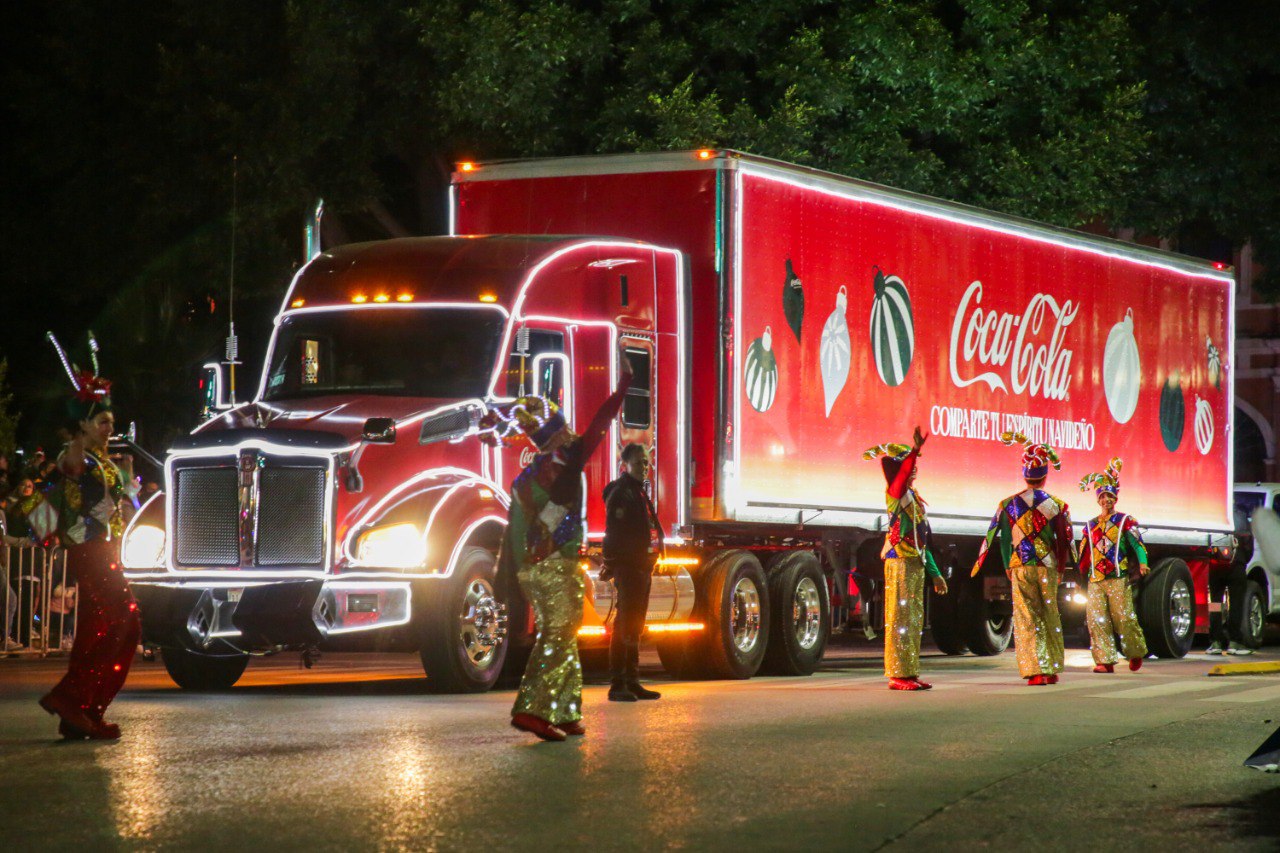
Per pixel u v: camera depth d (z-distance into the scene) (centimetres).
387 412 1406
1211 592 2355
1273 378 4347
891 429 1811
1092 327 2144
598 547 1516
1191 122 3006
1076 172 2744
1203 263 2381
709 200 1619
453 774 906
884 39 2628
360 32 2541
